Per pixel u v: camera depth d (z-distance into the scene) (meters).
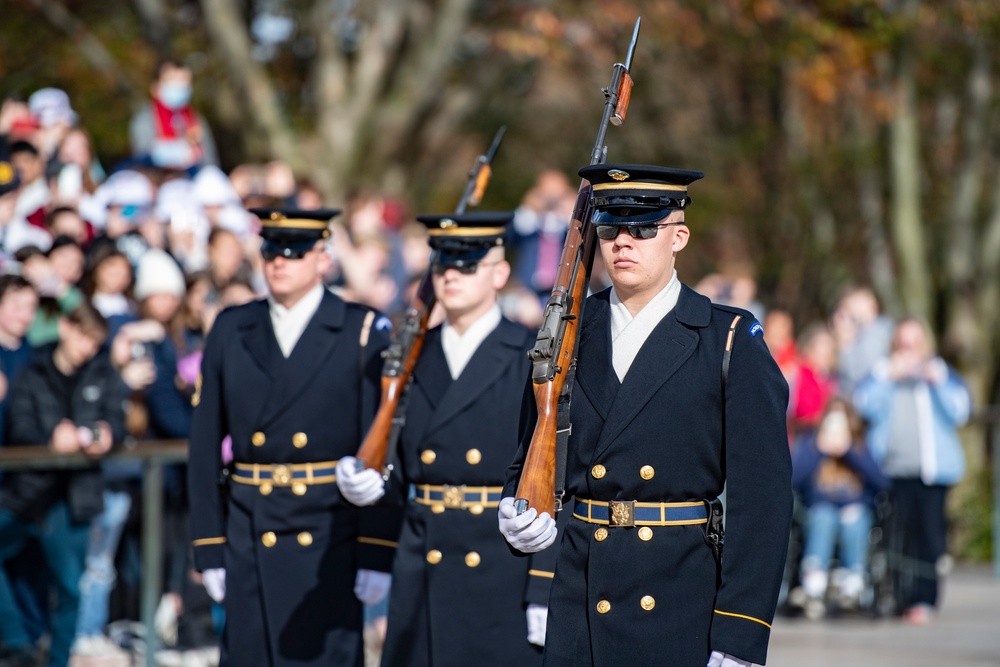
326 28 51.72
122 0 56.78
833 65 49.84
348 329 18.31
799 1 49.38
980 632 29.39
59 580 21.61
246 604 17.78
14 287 22.45
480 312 17.80
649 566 12.88
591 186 13.38
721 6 52.88
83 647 22.61
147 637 22.23
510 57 56.78
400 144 52.38
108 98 56.34
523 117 69.38
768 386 12.86
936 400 31.88
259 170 33.28
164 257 24.73
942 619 31.20
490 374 17.55
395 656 17.38
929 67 52.59
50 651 21.67
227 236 25.81
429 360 17.83
